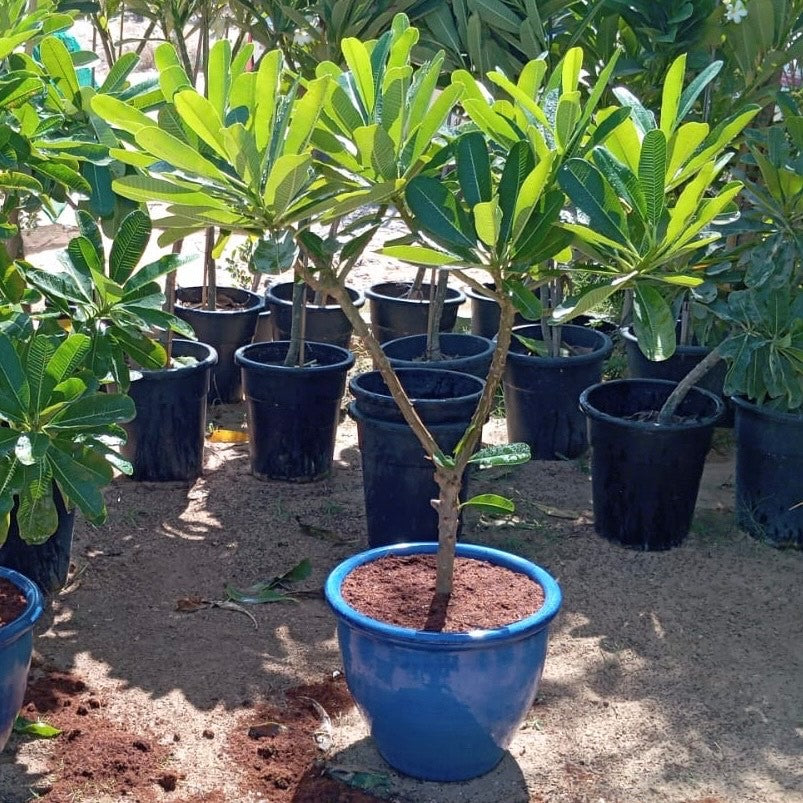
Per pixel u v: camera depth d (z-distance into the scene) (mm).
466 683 2492
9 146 2777
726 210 2602
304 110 1894
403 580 2789
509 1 4551
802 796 2674
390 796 2645
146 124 1938
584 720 2984
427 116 2029
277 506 4367
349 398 5605
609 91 4594
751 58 4219
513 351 5234
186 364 4391
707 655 3316
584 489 4598
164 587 3703
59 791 2627
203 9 4711
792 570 3883
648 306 2102
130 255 2924
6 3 3197
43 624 3432
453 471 2594
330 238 2244
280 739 2861
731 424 5367
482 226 1968
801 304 3629
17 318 2850
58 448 2568
